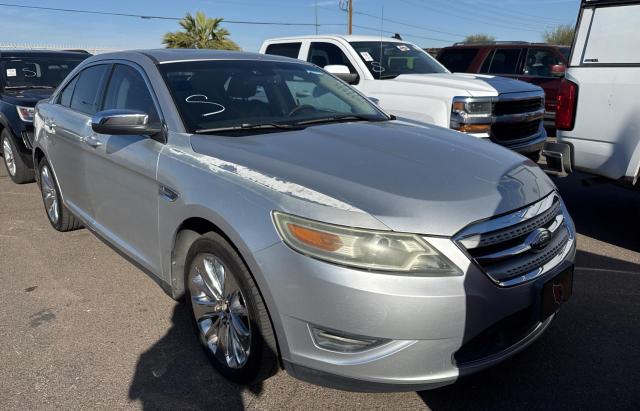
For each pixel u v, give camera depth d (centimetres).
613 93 441
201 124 325
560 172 496
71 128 431
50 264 455
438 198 240
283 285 236
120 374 301
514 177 275
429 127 368
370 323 223
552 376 292
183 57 380
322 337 235
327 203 236
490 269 239
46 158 502
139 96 363
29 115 682
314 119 366
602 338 328
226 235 261
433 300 222
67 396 282
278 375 297
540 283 251
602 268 429
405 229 226
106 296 396
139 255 354
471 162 285
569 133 477
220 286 285
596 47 452
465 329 230
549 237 264
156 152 320
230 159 281
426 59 763
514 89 603
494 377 292
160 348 327
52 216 530
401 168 267
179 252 313
